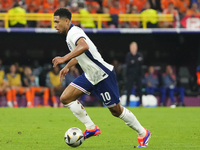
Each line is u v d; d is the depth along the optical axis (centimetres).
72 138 2019
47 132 2719
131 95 5622
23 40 6262
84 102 5566
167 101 5684
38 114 4128
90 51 1972
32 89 5388
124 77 5644
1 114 4103
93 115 4034
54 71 5488
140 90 5259
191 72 6334
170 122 3406
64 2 6116
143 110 4759
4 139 2386
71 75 5619
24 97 5469
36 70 5850
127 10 6400
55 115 4019
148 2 6162
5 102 5453
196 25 5825
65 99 2069
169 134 2644
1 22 5669
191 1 6341
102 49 6369
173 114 4203
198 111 4622
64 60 1828
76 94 2061
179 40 6328
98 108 5088
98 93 2047
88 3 6225
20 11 5844
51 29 5675
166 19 5831
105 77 1997
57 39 6275
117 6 6366
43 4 6025
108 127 3030
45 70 5903
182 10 6288
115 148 2038
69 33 1928
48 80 5466
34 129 2884
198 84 5916
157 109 4931
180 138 2455
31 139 2389
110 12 6350
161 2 6331
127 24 5872
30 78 5412
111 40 6316
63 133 2670
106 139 2409
